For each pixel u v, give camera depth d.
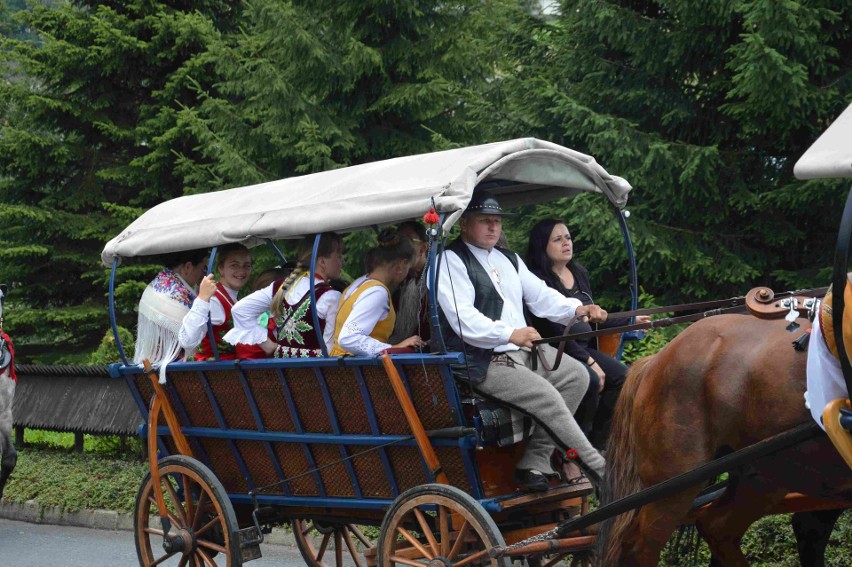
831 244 9.22
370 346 4.84
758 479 4.36
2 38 16.30
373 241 10.52
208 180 13.28
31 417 11.03
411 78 12.16
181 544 5.70
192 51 16.09
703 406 4.06
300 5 11.93
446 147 11.14
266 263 11.92
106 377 10.70
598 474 4.59
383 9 11.69
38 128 16.67
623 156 9.21
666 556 5.50
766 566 5.62
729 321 4.11
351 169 5.49
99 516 8.53
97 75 16.30
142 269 15.30
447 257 4.88
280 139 11.73
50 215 15.88
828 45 8.71
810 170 3.53
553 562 5.23
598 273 9.76
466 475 4.67
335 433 5.09
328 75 11.80
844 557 5.54
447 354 4.46
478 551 4.59
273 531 7.67
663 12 9.87
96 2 16.75
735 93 8.89
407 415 4.68
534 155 4.95
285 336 5.28
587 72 9.96
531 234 5.71
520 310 5.05
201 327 5.56
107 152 16.98
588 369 5.05
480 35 11.91
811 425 3.63
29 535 8.24
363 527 7.32
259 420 5.45
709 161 9.01
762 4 8.06
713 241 9.49
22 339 17.08
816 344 3.51
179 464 5.73
